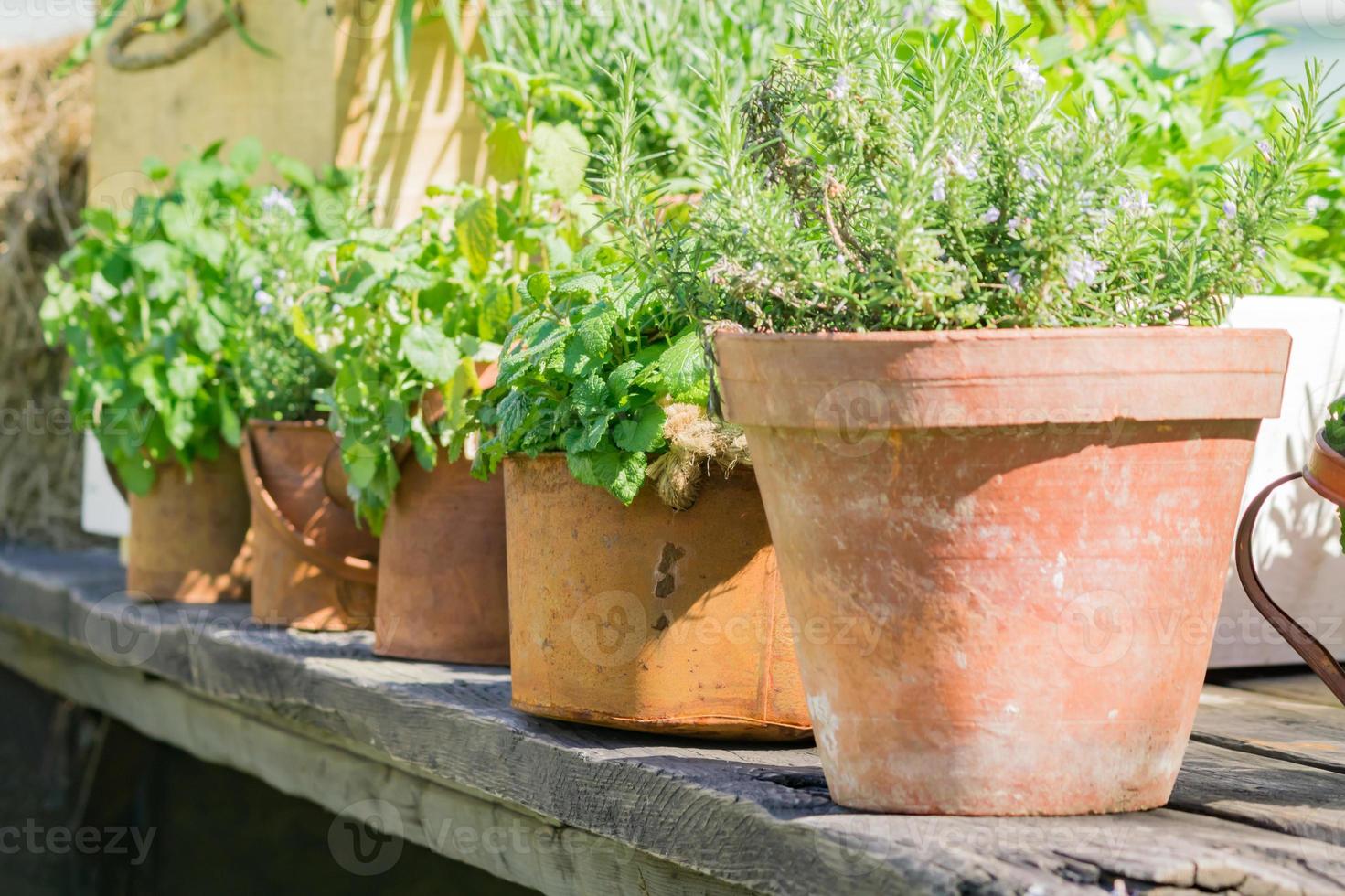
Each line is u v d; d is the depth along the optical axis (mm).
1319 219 2287
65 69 3131
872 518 1064
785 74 1203
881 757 1089
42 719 3965
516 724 1515
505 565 1968
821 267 1130
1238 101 2414
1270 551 1916
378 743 1797
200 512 2689
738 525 1413
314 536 2283
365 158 2604
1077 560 1049
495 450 1555
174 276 2512
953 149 1091
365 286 1936
